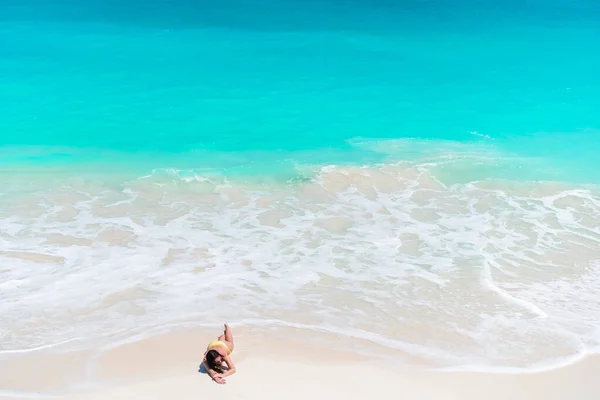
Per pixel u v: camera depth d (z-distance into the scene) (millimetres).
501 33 35344
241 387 9352
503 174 18406
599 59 30656
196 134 21484
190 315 11305
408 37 34344
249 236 14500
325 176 18109
